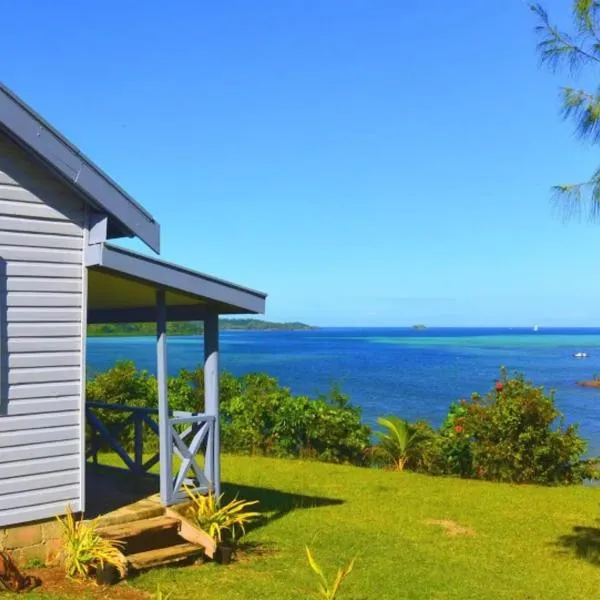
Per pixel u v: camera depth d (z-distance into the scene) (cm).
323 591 625
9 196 698
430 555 882
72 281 740
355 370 6062
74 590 659
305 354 9531
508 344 15250
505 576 813
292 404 1733
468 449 1570
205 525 823
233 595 682
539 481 1511
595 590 777
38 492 711
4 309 692
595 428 2797
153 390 1752
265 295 902
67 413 734
